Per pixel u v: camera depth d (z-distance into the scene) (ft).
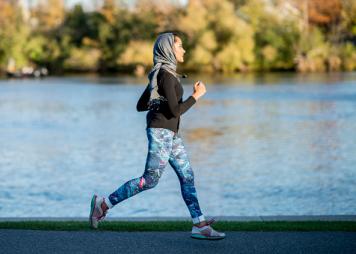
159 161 27.50
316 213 52.60
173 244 27.53
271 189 63.72
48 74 418.10
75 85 297.33
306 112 156.97
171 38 27.40
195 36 370.12
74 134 119.44
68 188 65.92
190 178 28.09
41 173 75.66
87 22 425.28
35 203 58.29
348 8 395.96
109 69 428.15
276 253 26.07
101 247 27.07
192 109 172.14
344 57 376.07
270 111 161.99
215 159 86.07
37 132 123.54
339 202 56.95
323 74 343.87
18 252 26.32
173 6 402.93
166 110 27.43
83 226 31.27
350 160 82.94
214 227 30.94
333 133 113.80
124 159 86.79
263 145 99.55
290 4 407.85
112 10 419.54
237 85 270.87
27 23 434.30
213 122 139.44
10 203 58.34
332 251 26.27
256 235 29.01
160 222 32.96
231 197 59.88
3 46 407.23
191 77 340.80
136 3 416.67
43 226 31.35
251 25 384.88
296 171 74.79
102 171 76.95
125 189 28.17
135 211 53.26
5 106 188.85
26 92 253.24
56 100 210.79
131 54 382.42
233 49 367.66
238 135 114.32
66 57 415.85
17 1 449.48
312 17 412.36
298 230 30.12
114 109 174.70
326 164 79.77
